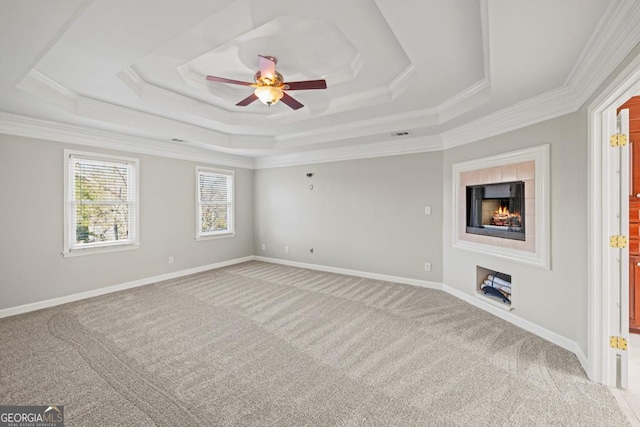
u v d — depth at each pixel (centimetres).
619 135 208
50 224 370
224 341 274
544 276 278
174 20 184
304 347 263
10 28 180
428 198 446
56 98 301
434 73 269
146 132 409
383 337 283
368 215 506
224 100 382
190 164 539
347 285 462
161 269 493
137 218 457
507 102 290
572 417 178
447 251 426
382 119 407
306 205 586
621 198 207
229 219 621
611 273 211
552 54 202
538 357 245
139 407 185
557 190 266
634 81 166
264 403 189
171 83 327
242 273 543
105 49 222
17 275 345
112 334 288
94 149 407
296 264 604
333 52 274
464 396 196
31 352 252
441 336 285
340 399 193
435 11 183
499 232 328
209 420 175
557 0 148
